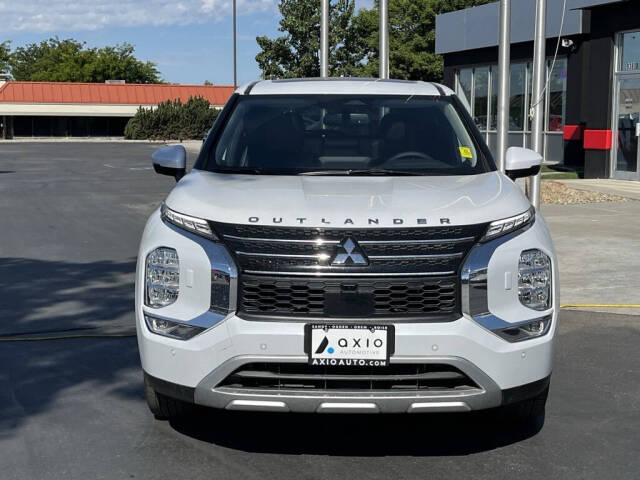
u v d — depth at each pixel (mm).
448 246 3986
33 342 6430
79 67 94938
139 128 60875
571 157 24375
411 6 51719
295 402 3924
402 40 52625
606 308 7609
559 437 4559
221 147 5344
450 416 4855
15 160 32781
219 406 4000
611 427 4715
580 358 6094
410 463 4199
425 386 4016
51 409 4977
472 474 4066
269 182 4699
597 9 20531
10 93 64688
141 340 4203
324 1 14359
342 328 3900
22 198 17438
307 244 3949
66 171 26203
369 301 3934
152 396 4512
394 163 5152
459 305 3986
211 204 4215
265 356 3918
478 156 5277
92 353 6145
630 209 14742
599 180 20156
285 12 44656
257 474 4062
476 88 28969
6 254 10383
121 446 4406
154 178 23219
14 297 7969
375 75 47281
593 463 4211
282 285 3949
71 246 11023
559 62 24812
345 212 4074
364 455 4301
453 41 29297
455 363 3928
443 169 5105
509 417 4582
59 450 4355
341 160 5160
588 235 11734
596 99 20656
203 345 3982
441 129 5449
